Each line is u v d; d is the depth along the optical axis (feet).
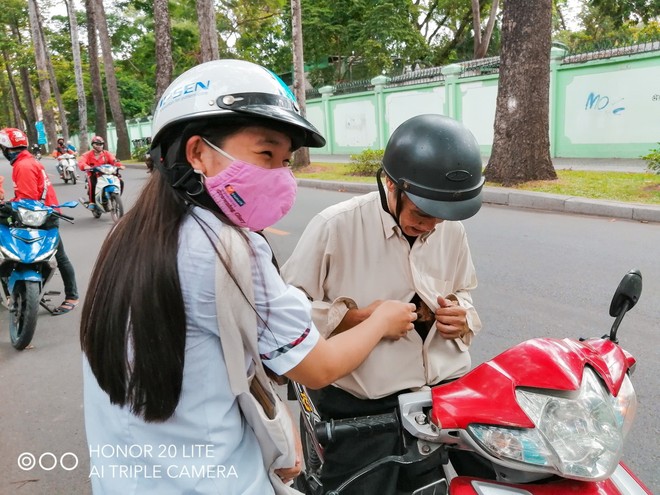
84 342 3.36
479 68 47.14
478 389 4.34
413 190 4.87
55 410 10.74
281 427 3.65
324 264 5.64
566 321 13.14
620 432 4.15
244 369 3.32
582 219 23.80
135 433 3.31
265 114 3.20
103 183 30.01
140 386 3.15
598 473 3.92
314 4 74.28
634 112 37.24
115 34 106.93
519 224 23.38
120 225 3.42
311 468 6.29
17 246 13.55
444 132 4.88
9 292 14.21
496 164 31.40
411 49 71.87
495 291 15.42
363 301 5.65
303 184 41.16
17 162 14.51
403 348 5.57
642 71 36.32
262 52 86.99
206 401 3.29
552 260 17.89
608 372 4.53
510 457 4.00
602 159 39.09
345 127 61.16
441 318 5.42
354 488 5.33
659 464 8.05
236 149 3.31
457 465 4.98
